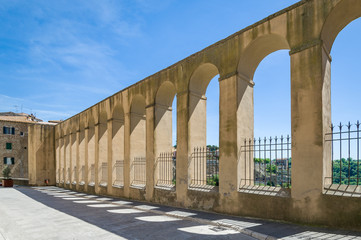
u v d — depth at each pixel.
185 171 10.41
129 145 14.09
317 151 6.79
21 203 13.66
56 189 22.53
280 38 8.09
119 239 6.45
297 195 7.04
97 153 17.45
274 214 7.45
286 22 7.65
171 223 7.98
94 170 18.73
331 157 7.23
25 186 26.30
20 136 38.53
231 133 8.80
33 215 10.08
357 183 6.29
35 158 25.80
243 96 9.11
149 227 7.52
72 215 9.77
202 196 9.58
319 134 6.80
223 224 7.41
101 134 17.56
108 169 15.98
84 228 7.65
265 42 8.52
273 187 7.79
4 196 17.23
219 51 9.51
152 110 12.48
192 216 8.59
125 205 11.76
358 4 6.68
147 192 12.35
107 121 16.47
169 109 12.92
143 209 10.52
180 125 10.85
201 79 10.99
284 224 7.05
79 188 19.95
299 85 7.26
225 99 9.11
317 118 6.87
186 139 10.52
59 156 24.80
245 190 8.27
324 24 6.92
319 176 6.69
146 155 12.62
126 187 14.05
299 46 7.32
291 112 7.36
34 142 25.98
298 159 7.11
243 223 7.36
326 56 7.33
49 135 26.69
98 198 15.00
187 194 10.20
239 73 8.91
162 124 12.60
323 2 6.93
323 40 7.10
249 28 8.55
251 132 9.36
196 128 10.85
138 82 13.66
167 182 12.33
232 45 9.06
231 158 8.72
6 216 10.08
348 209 6.14
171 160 12.59
